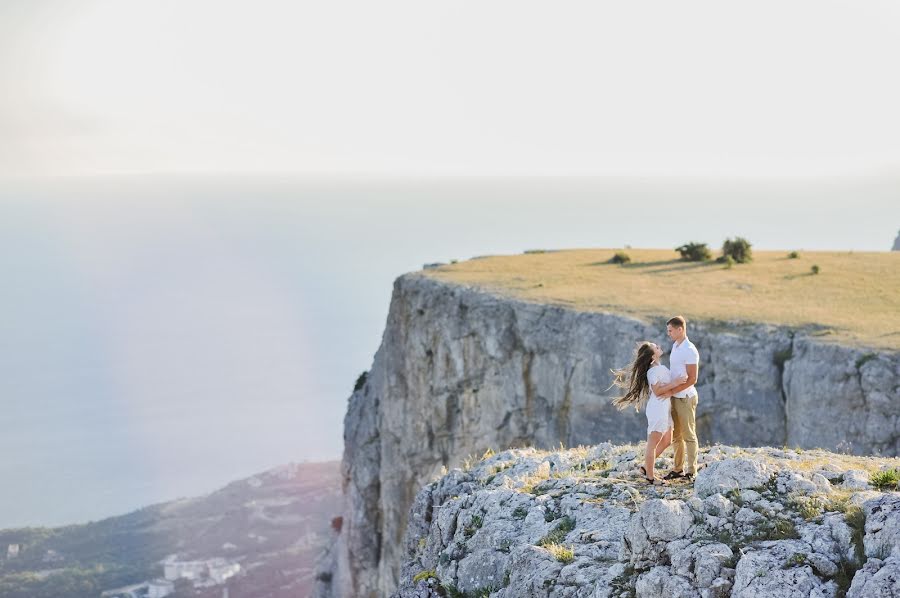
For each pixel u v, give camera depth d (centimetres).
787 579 1188
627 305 5488
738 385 4753
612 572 1364
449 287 6309
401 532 6575
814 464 1628
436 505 1998
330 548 8725
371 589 7250
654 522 1347
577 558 1441
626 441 5016
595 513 1581
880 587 1108
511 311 5697
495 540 1616
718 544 1288
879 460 1755
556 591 1385
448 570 1644
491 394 5744
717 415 4784
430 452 6291
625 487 1664
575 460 1989
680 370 1641
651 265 7475
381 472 6881
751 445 4678
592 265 7531
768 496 1406
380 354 7850
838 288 6016
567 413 5309
